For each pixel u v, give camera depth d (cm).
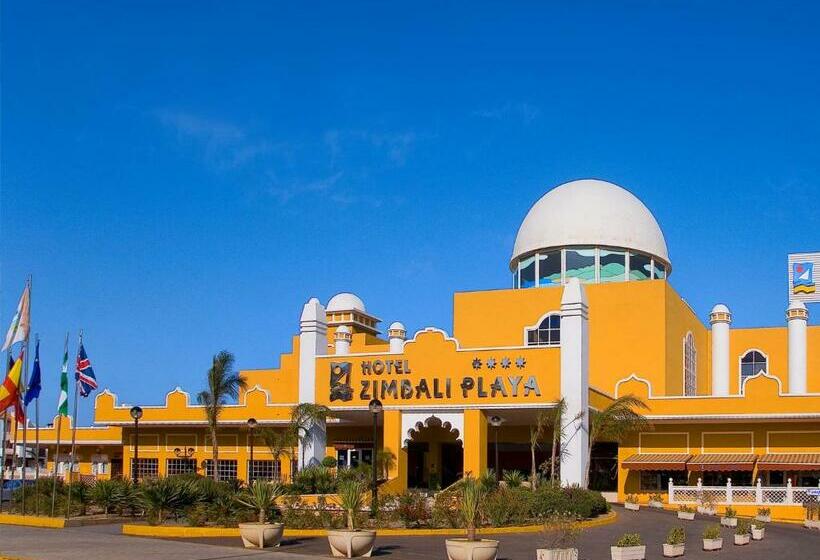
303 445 5384
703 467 5300
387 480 5038
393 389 5256
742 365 6925
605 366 6047
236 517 3247
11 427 7488
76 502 3722
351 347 7381
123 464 6675
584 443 4875
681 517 4241
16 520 3409
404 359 5278
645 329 6003
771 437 5412
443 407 5134
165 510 3422
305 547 2758
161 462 6562
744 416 5372
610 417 4922
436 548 2816
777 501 4844
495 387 5038
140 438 6644
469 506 2455
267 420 6100
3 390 3859
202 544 2758
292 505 3738
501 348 5078
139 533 3038
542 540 3050
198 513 3300
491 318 6297
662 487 5556
